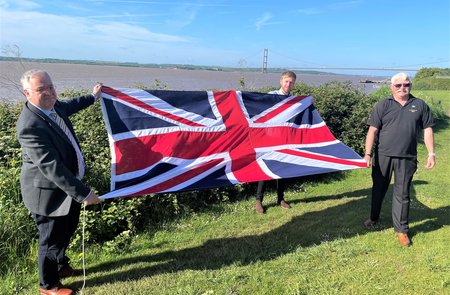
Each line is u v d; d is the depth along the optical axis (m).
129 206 4.85
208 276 3.94
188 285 3.73
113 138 4.15
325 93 9.12
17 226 4.07
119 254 4.37
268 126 5.37
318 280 3.87
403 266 4.15
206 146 4.74
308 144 5.55
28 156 3.22
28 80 3.04
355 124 8.89
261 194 5.75
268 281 3.84
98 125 6.03
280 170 4.86
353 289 3.73
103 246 4.43
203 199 5.89
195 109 4.91
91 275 3.91
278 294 3.63
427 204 6.20
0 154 5.34
